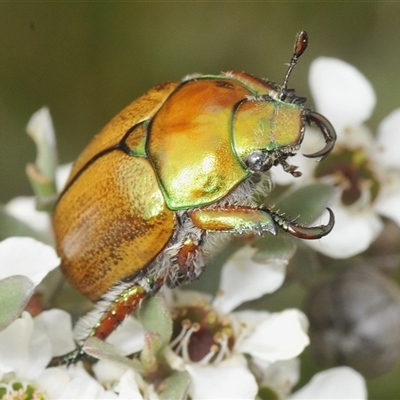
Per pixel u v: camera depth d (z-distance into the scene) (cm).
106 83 20
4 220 15
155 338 14
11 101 20
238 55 21
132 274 14
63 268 14
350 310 15
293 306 16
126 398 14
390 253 16
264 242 14
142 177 14
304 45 14
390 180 16
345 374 14
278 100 14
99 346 14
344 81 16
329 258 15
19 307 13
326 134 14
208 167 14
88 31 20
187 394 14
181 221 14
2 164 20
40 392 14
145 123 14
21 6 20
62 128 20
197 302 14
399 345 15
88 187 14
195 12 21
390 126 16
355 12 21
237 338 14
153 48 21
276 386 15
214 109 14
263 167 14
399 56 21
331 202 14
